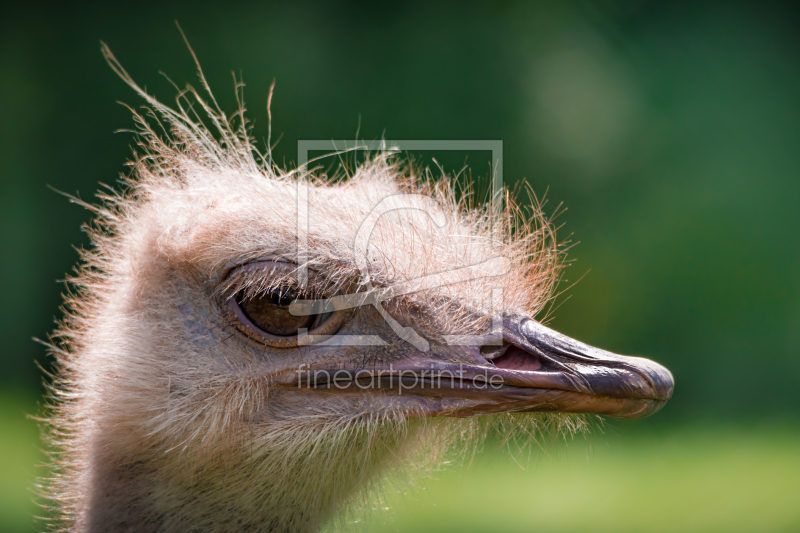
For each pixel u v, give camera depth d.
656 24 23.66
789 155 22.80
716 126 23.08
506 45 22.77
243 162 8.61
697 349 21.39
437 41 22.64
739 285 21.78
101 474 7.16
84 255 8.52
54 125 22.39
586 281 21.44
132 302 7.23
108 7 22.53
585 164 22.27
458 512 13.88
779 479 15.38
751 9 23.77
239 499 7.02
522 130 22.33
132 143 21.91
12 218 22.28
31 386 21.84
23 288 22.23
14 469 16.02
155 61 22.22
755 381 21.14
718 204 22.39
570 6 23.28
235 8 22.41
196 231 6.95
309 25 22.44
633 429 19.19
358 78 22.22
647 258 21.84
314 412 6.97
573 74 22.89
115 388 6.99
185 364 6.91
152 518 7.04
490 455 7.88
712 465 16.33
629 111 22.86
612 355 7.10
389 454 7.24
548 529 13.38
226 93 21.75
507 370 7.03
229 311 6.94
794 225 22.28
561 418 7.65
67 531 7.81
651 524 13.70
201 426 6.86
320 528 7.36
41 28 22.62
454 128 22.20
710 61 23.55
